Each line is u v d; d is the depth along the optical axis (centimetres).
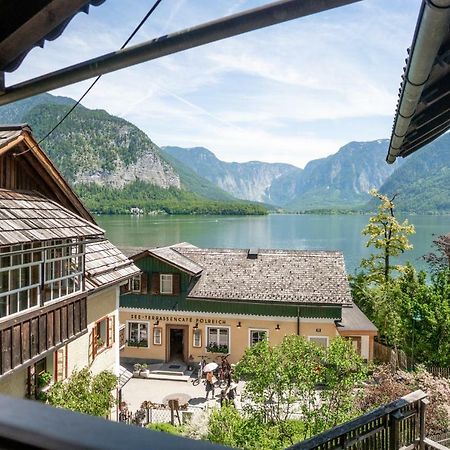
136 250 2403
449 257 2561
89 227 1095
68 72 196
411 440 849
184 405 1670
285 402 1032
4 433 78
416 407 862
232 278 2280
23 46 201
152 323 2239
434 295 1805
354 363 1040
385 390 1223
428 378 1274
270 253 2430
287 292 2142
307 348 1058
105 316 1388
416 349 1822
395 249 2734
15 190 1038
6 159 1009
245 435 951
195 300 2191
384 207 2720
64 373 1123
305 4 147
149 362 2234
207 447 74
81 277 1119
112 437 75
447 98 386
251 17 155
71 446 73
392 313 2130
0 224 834
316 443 711
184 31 168
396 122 386
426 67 245
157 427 1390
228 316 2166
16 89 216
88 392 1043
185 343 2220
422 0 187
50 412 84
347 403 1017
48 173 1097
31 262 900
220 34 163
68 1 173
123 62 185
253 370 1033
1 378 811
